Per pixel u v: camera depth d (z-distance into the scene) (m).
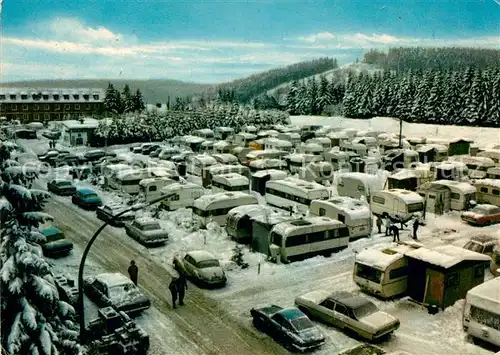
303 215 34.00
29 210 13.75
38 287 12.80
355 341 17.69
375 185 38.66
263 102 133.62
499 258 24.69
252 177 43.16
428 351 17.11
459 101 93.94
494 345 17.33
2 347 11.95
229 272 24.61
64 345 13.44
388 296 21.25
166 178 40.03
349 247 28.53
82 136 77.19
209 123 89.19
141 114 91.12
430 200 37.25
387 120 98.81
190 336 18.06
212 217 31.86
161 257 27.03
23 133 80.94
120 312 18.12
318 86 127.81
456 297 20.95
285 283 23.25
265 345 17.42
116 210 33.84
